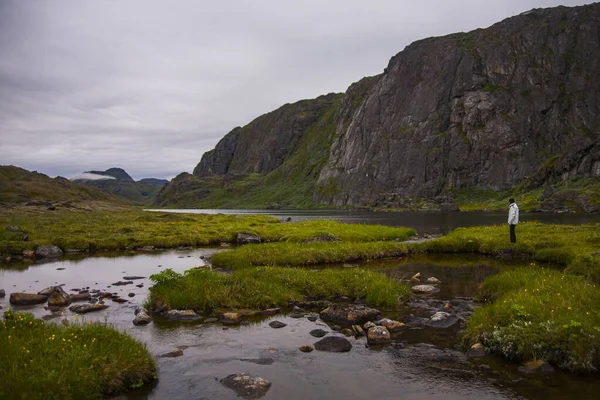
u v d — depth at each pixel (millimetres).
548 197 161250
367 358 11609
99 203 165750
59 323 14438
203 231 50844
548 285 15211
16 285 22391
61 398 8273
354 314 15141
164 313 16250
